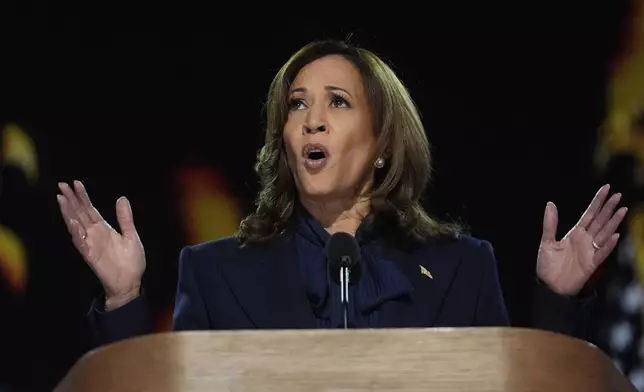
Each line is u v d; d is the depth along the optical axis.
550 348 4.36
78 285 16.33
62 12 16.33
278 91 7.17
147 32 16.27
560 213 15.84
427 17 15.87
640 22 15.69
